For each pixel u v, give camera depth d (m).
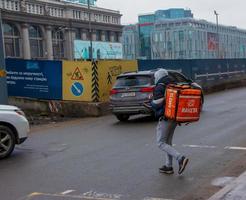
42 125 16.70
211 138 11.66
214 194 6.65
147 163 9.03
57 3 123.56
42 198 6.86
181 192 6.98
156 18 132.88
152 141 11.55
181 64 28.64
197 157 9.43
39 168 8.97
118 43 133.38
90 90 19.92
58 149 11.09
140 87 15.77
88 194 7.00
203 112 17.56
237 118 15.42
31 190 7.33
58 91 20.61
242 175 7.53
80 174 8.32
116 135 12.97
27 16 111.75
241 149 10.13
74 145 11.59
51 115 19.94
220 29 130.62
